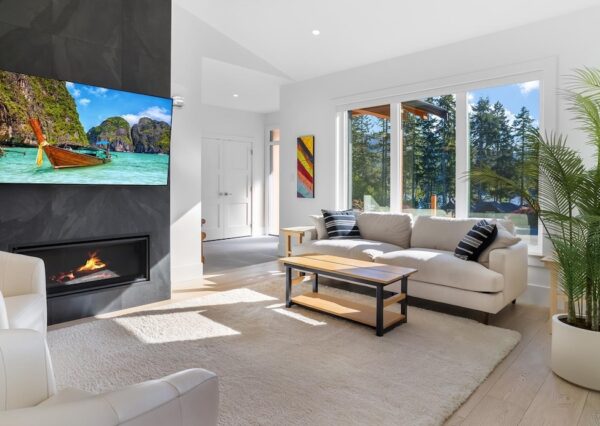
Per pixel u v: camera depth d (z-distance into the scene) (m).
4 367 0.95
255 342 2.66
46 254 3.10
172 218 4.34
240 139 8.20
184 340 2.69
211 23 4.40
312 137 5.63
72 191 3.12
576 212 2.76
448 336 2.78
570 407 1.92
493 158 4.08
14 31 2.78
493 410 1.89
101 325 2.97
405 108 4.76
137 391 0.75
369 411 1.84
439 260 3.33
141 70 3.46
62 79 3.00
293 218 5.95
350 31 4.26
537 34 3.72
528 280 3.78
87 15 3.13
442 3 3.60
